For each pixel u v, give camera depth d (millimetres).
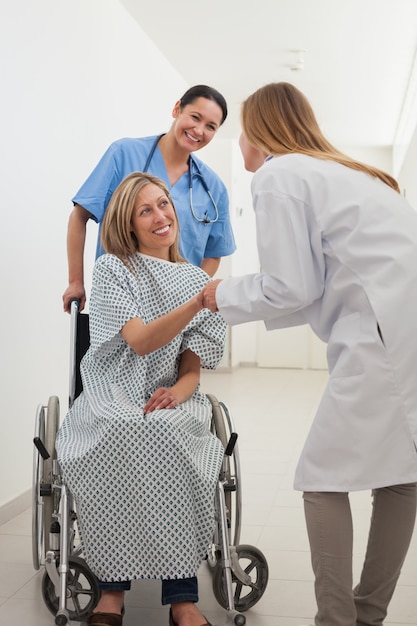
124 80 4594
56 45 3562
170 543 1883
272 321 1841
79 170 3893
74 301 2330
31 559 2602
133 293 2084
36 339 3406
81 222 2666
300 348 8938
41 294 3457
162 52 5441
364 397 1597
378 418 1597
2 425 3057
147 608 2195
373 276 1619
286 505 3238
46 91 3461
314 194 1655
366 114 7211
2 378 3061
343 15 4719
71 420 2092
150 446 1898
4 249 3057
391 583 1758
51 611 2086
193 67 5789
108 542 1897
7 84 3070
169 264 2143
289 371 8680
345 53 5434
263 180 1686
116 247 2133
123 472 1901
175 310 1896
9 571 2486
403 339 1592
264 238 1660
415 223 1672
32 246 3336
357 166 1749
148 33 5035
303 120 1813
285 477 3721
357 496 3389
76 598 2043
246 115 1855
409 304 1600
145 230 2115
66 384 3801
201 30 4988
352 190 1657
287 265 1639
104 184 2662
